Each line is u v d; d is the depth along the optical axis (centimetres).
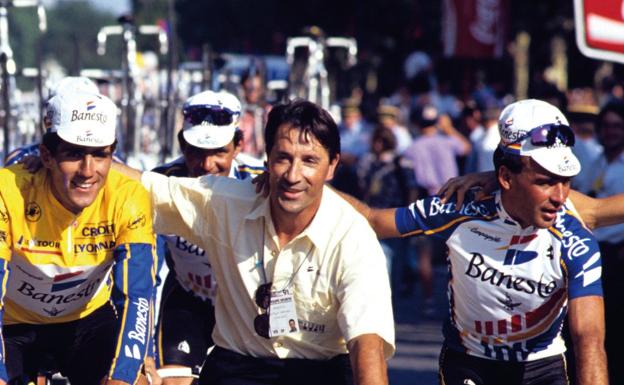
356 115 2800
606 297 1344
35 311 919
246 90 1850
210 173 1088
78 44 1522
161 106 1617
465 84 3231
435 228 888
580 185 1630
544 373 914
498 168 851
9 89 1523
